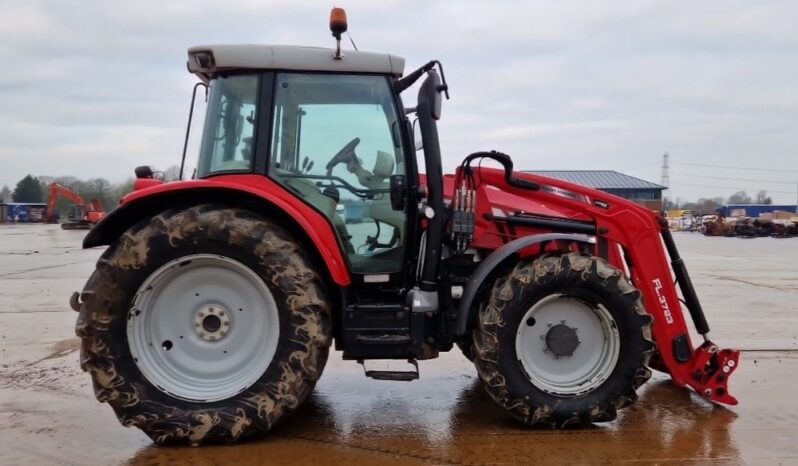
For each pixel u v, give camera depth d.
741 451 3.17
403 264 3.65
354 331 3.40
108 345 3.13
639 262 3.83
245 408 3.18
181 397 3.21
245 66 3.44
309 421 3.59
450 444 3.25
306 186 3.53
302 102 3.53
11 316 7.02
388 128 3.60
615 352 3.52
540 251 3.71
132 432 3.41
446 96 3.52
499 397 3.43
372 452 3.13
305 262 3.28
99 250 18.70
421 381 4.48
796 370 4.79
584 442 3.29
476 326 3.52
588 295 3.50
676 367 3.83
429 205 3.52
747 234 31.73
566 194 3.92
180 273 3.27
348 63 3.50
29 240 24.45
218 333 3.32
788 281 10.82
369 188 3.61
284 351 3.21
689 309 3.93
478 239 3.82
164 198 3.32
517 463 3.01
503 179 3.87
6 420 3.61
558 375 3.56
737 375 4.64
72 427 3.49
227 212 3.22
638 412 3.79
